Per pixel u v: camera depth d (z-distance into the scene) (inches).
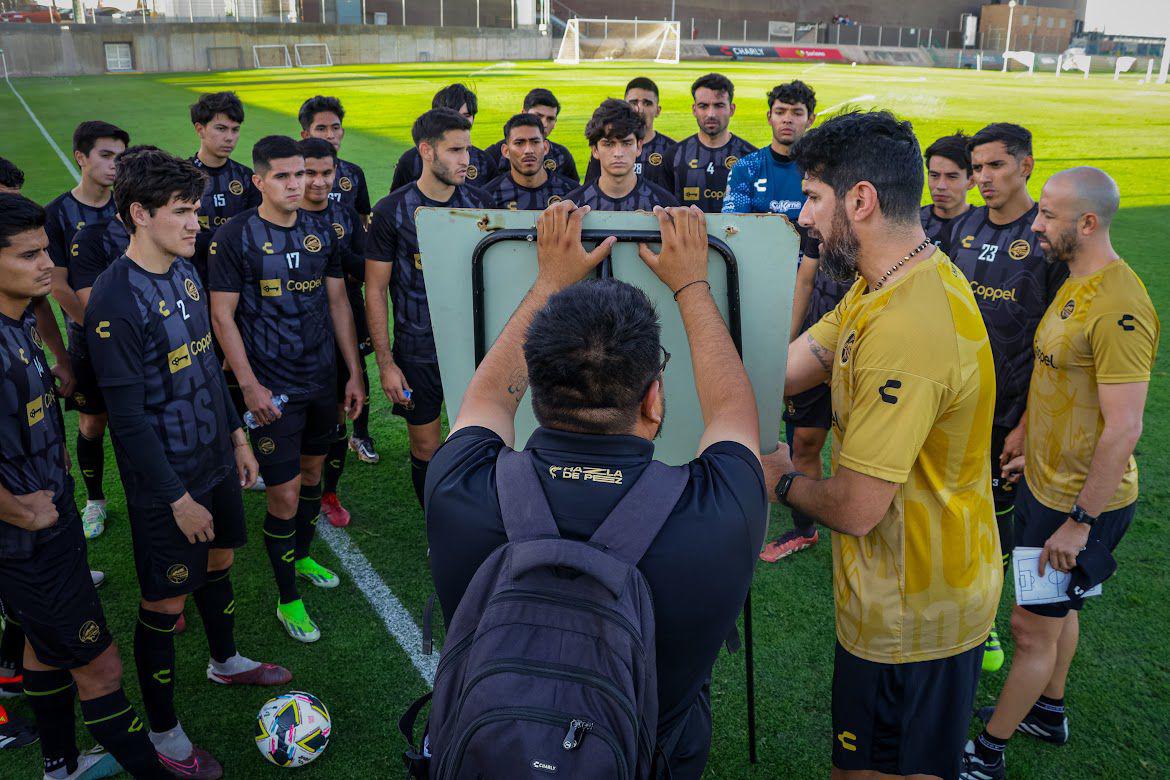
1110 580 131.2
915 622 65.2
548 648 38.8
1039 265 109.5
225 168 169.3
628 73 1342.3
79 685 85.0
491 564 42.2
